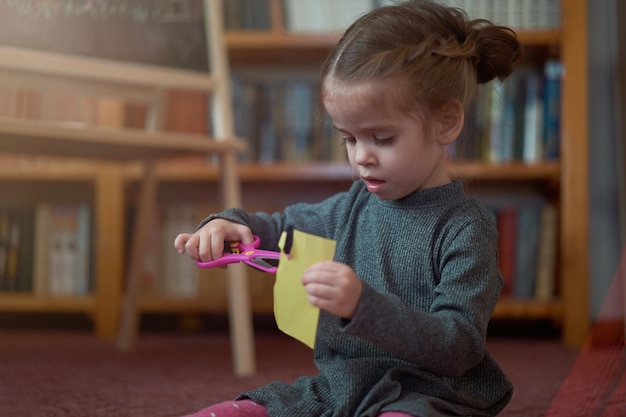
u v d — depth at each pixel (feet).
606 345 4.15
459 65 2.72
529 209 6.88
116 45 5.42
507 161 6.84
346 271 2.27
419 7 2.86
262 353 5.97
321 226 3.02
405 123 2.56
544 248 6.83
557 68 7.06
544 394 4.17
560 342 6.57
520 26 6.68
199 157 7.12
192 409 3.80
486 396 2.65
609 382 3.51
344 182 7.11
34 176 6.98
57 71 5.11
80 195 7.88
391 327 2.28
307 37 6.84
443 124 2.70
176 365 5.29
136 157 5.64
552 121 6.79
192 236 2.84
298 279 2.51
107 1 5.46
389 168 2.59
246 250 2.79
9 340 6.49
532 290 6.84
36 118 6.85
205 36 5.75
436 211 2.70
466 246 2.57
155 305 7.02
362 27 2.74
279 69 7.74
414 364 2.56
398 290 2.66
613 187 6.98
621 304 4.45
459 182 2.79
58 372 4.90
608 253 6.94
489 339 6.79
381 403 2.43
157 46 5.56
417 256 2.65
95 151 5.23
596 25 7.03
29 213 7.21
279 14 6.97
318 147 7.02
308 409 2.57
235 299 5.05
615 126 6.91
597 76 7.04
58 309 7.05
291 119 7.05
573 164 6.45
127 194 7.59
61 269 7.18
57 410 3.74
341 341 2.72
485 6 6.67
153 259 7.16
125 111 7.00
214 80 5.67
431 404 2.42
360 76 2.55
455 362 2.36
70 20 5.31
